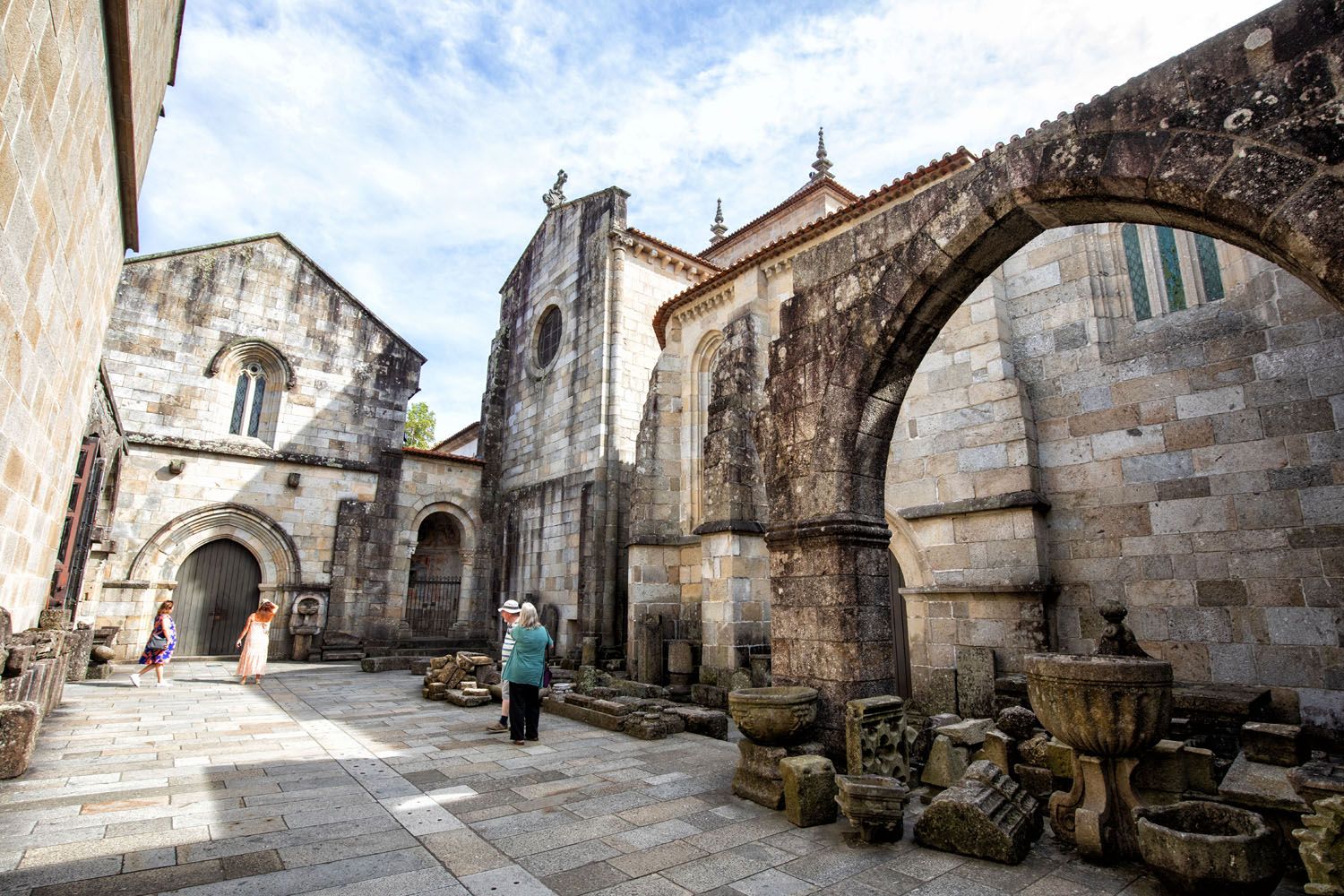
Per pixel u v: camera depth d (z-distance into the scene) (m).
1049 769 5.87
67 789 6.09
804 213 21.75
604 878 4.35
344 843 4.87
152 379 19.58
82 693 12.17
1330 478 7.62
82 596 16.94
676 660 13.91
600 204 22.16
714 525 13.32
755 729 6.02
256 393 21.56
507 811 5.71
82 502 11.50
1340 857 3.54
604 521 19.09
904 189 12.27
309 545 20.89
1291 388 8.01
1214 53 4.49
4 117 3.89
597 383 20.28
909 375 7.11
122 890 3.99
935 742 6.46
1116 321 9.84
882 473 7.11
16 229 4.55
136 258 19.78
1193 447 8.73
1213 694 7.42
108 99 6.65
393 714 10.70
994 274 10.91
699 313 17.05
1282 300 8.16
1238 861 3.74
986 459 10.49
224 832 5.05
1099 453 9.61
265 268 21.88
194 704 11.25
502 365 26.28
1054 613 9.77
